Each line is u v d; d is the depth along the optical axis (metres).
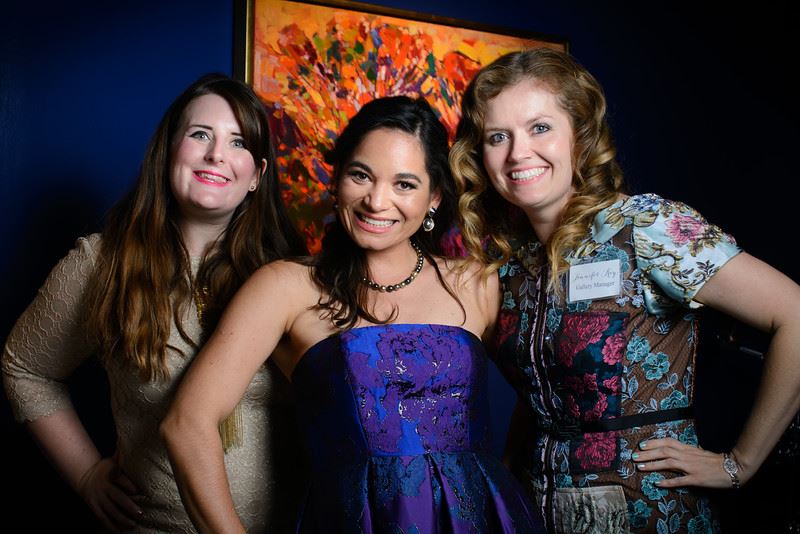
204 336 1.81
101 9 2.65
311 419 1.61
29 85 2.55
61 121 2.59
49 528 2.54
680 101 3.80
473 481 1.57
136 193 1.86
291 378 1.67
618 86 3.62
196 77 2.79
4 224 2.52
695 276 1.65
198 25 2.79
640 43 3.70
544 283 1.81
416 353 1.61
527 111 1.75
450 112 3.18
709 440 3.73
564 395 1.75
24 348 1.87
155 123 2.73
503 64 1.80
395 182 1.63
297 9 2.90
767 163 4.05
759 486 2.40
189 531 1.77
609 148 1.81
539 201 1.78
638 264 1.70
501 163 1.79
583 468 1.70
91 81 2.64
